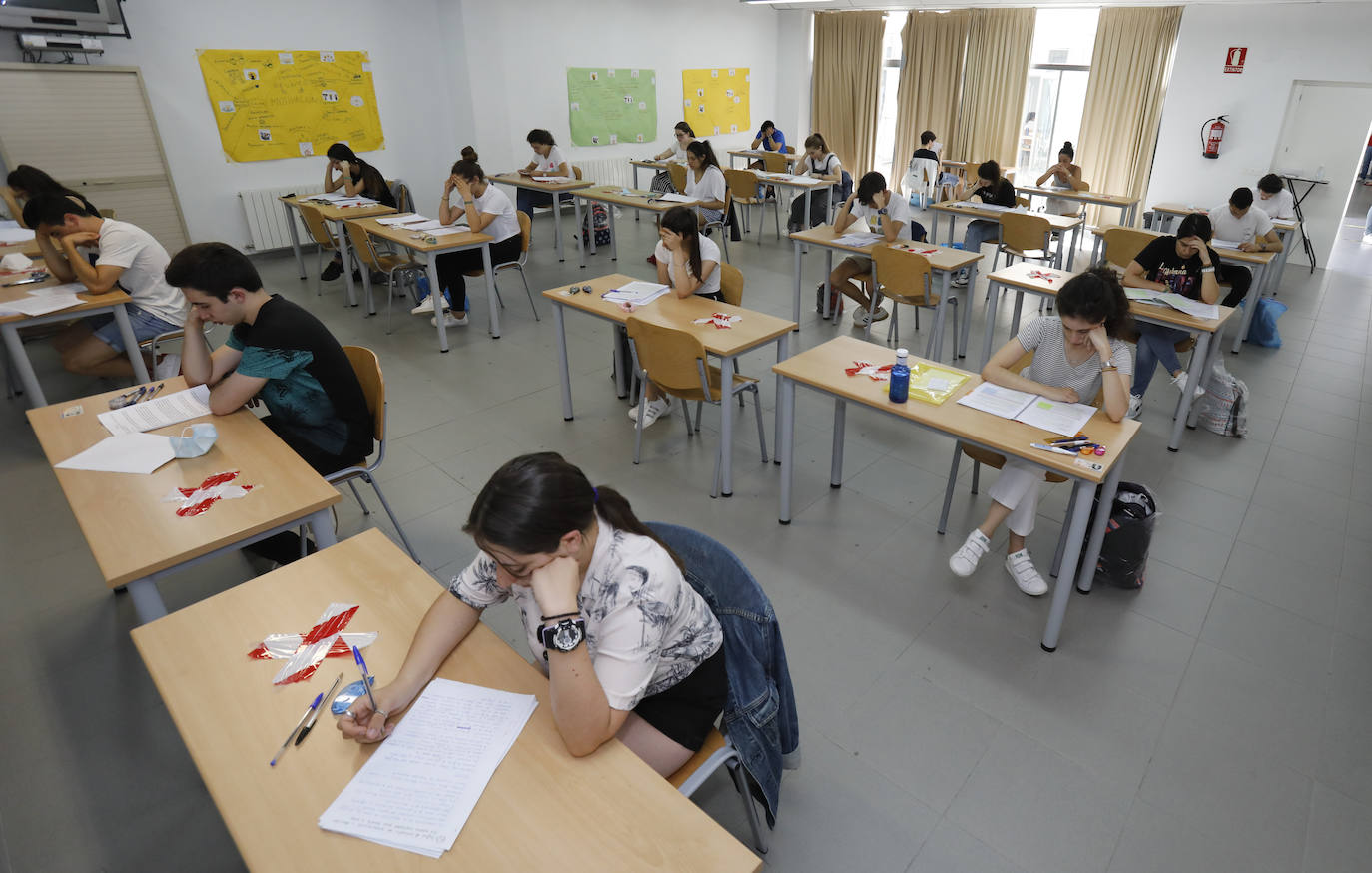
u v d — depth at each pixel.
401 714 1.13
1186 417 3.42
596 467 3.18
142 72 5.75
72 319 3.13
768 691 1.34
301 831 0.95
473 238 4.48
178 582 2.45
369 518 2.80
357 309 5.34
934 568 2.53
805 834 1.63
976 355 4.53
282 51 6.41
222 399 2.05
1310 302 5.68
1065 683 2.05
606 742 1.08
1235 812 1.68
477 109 7.46
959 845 1.61
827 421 3.63
